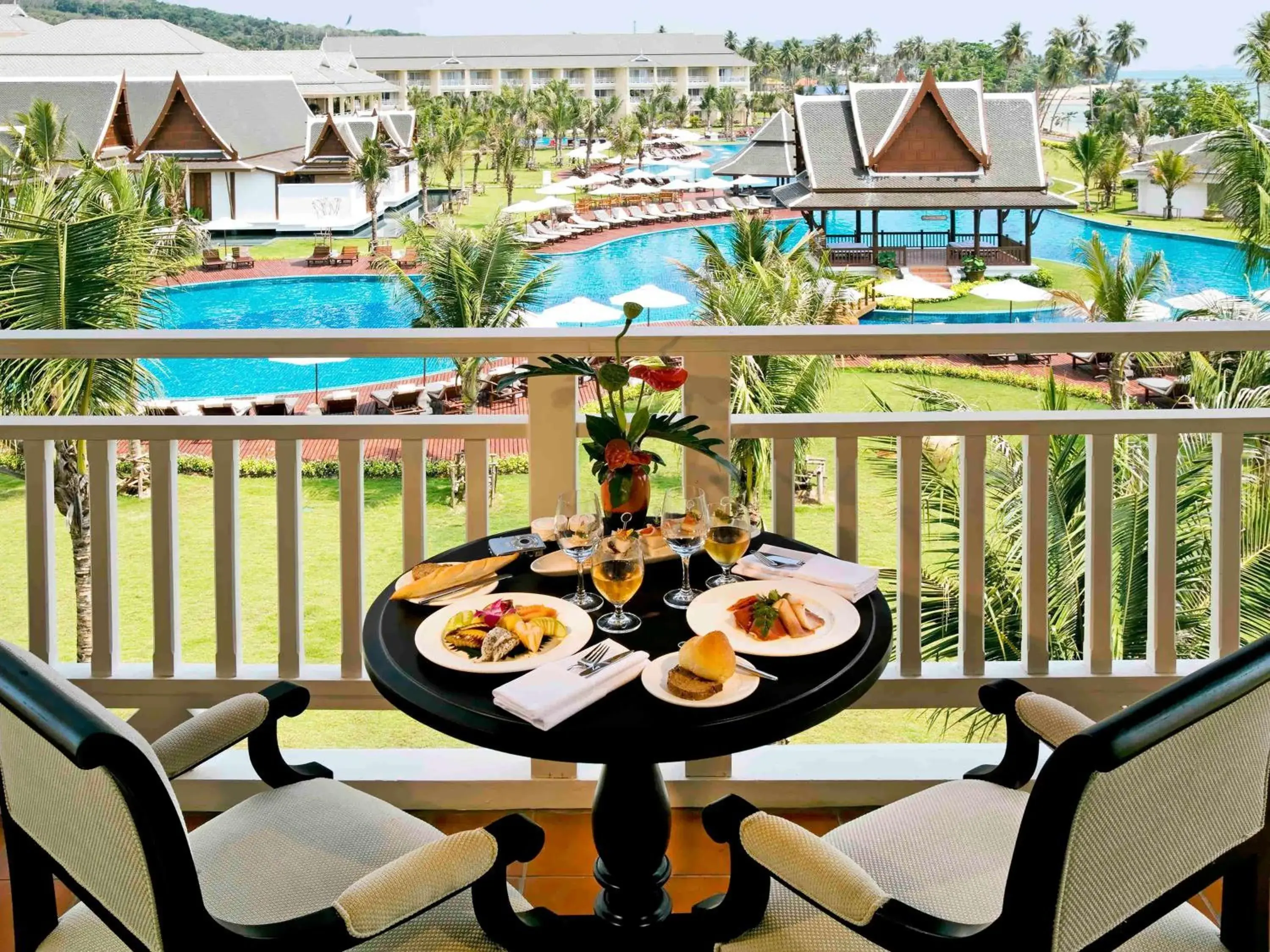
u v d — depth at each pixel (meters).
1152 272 15.93
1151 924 1.28
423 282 16.77
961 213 48.75
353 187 44.84
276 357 2.29
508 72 115.69
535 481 2.35
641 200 54.53
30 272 10.62
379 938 1.45
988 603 5.44
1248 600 4.45
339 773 2.41
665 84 115.56
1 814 1.45
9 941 2.04
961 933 1.20
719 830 1.42
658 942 1.91
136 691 2.46
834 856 1.33
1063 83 98.12
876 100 39.06
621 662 1.60
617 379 2.02
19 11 85.69
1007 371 22.48
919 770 2.42
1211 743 1.21
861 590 1.85
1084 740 1.06
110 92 45.75
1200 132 49.44
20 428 2.37
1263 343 2.27
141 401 10.45
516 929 1.45
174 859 1.18
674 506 1.85
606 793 1.89
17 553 13.91
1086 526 2.43
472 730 1.50
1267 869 1.37
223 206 44.78
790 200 39.44
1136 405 20.00
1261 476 4.51
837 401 20.39
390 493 16.23
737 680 1.59
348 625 2.42
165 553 2.43
